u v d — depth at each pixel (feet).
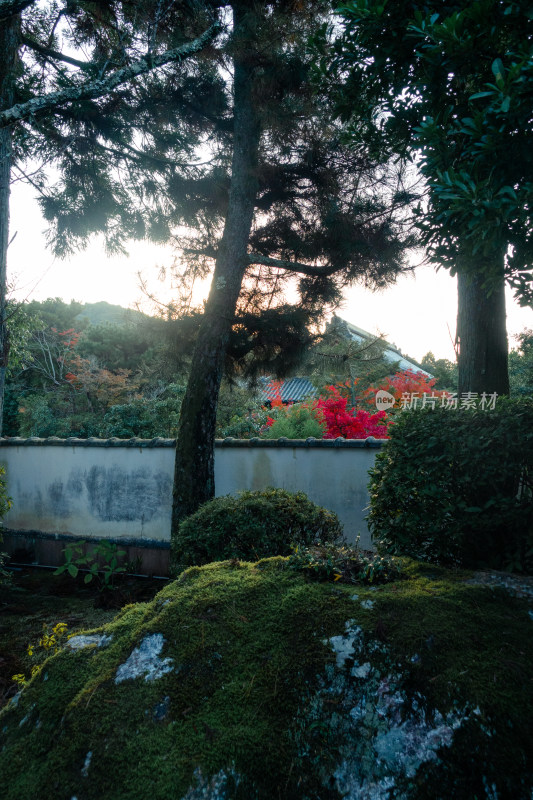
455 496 10.01
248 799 5.17
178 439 19.40
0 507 19.88
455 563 10.05
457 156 7.08
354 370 27.40
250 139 19.84
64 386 40.78
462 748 5.25
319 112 17.56
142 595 18.67
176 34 18.56
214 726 5.74
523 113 5.75
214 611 7.02
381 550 10.75
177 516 18.74
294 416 29.68
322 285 20.26
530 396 10.36
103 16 20.33
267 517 14.53
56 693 6.61
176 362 22.62
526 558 9.34
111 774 5.48
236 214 19.83
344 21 7.79
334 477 19.53
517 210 6.22
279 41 17.51
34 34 21.61
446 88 7.46
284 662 6.24
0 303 20.76
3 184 20.15
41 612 17.10
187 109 20.74
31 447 24.00
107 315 75.00
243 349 20.75
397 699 5.70
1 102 19.20
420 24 6.43
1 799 5.64
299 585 7.36
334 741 5.51
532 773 5.11
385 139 9.00
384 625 6.40
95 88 14.88
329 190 19.20
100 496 22.65
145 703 6.06
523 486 9.71
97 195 22.62
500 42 6.58
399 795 5.05
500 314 15.85
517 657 6.11
